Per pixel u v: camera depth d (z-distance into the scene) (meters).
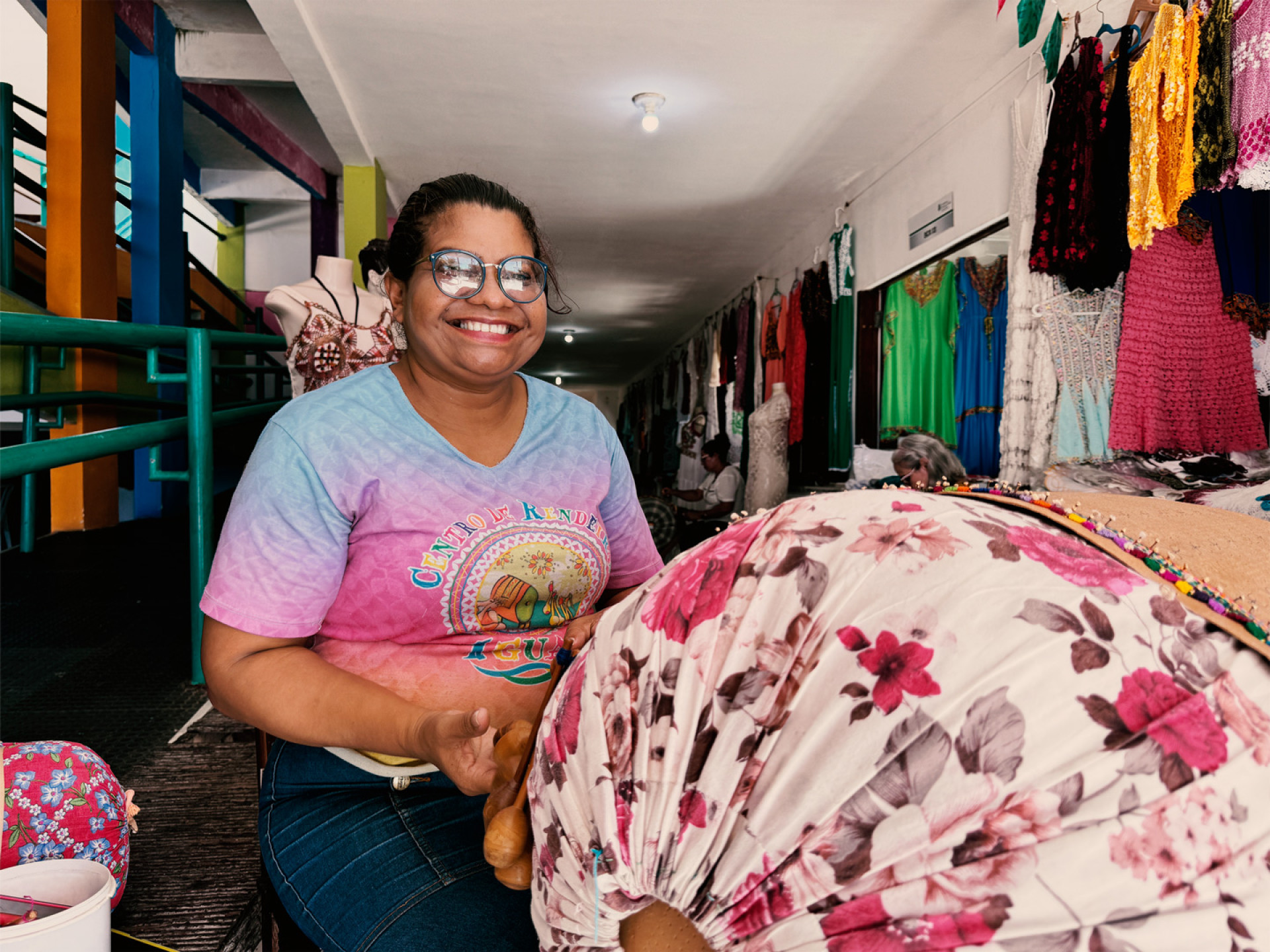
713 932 0.46
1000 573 0.45
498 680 0.99
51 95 4.80
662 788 0.49
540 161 5.10
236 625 0.87
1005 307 4.20
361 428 0.95
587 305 9.38
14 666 2.31
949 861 0.39
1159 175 2.54
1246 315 2.78
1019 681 0.40
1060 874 0.37
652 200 5.79
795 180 5.36
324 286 2.78
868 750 0.42
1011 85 3.61
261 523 0.89
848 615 0.46
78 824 1.03
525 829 0.62
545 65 3.90
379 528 0.96
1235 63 2.29
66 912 0.80
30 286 5.28
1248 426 2.79
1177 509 0.58
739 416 7.84
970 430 4.36
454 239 0.95
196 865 1.30
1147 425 2.88
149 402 4.50
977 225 3.88
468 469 0.99
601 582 1.10
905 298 4.67
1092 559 0.46
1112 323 3.03
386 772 0.92
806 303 5.90
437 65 3.92
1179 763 0.38
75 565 3.75
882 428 4.82
